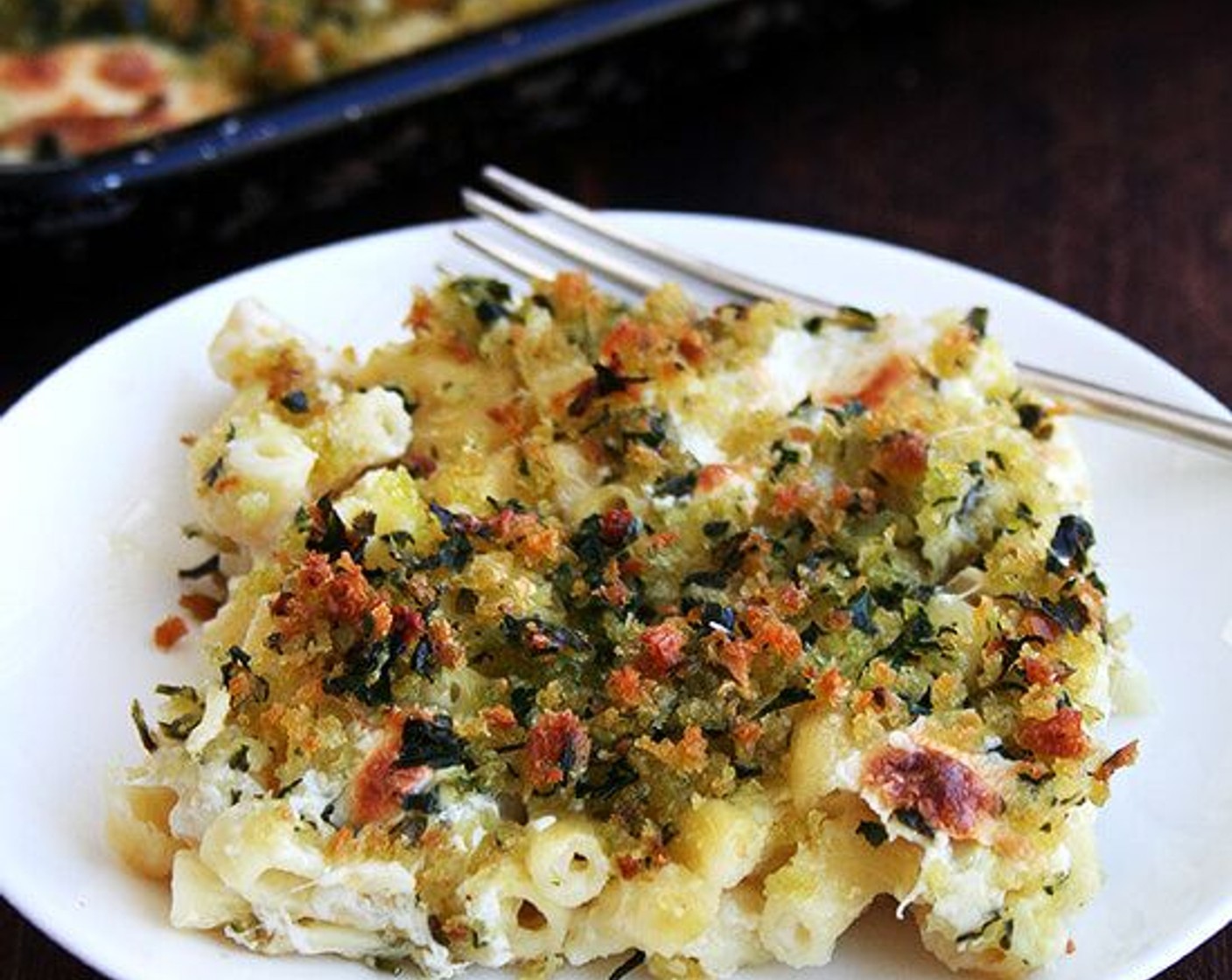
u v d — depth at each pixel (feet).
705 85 1.67
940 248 1.55
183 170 1.41
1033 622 0.98
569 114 1.58
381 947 0.91
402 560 0.99
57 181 1.39
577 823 0.92
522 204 1.49
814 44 1.72
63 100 1.55
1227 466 1.16
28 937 1.04
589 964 0.92
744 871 0.91
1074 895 0.91
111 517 1.11
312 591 0.96
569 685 0.96
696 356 1.11
